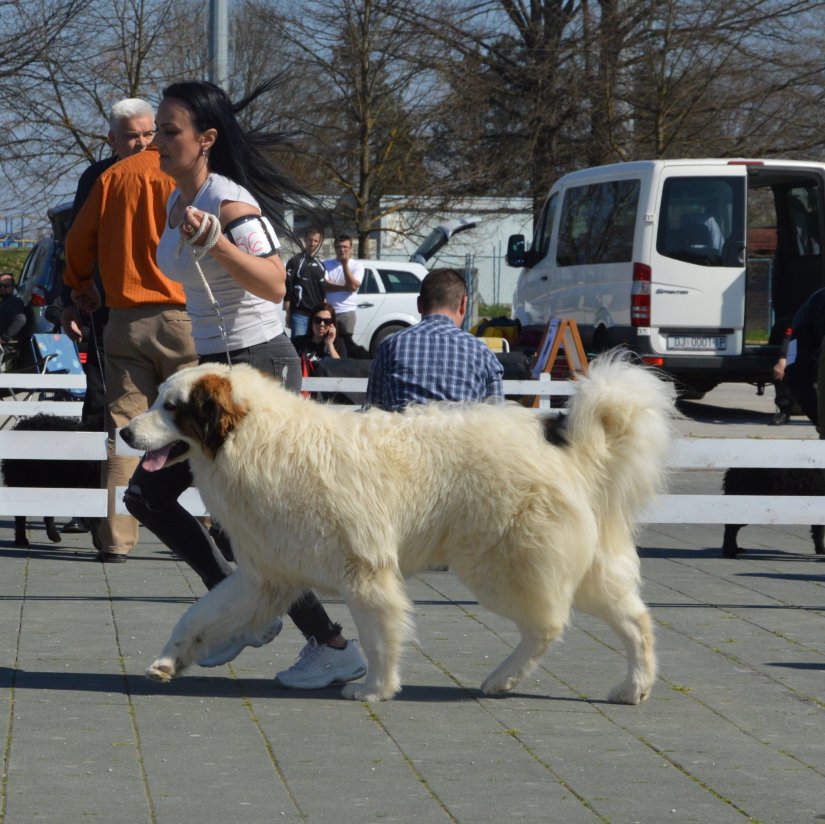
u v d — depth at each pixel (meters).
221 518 5.45
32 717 5.21
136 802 4.22
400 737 5.07
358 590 5.40
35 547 9.59
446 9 30.75
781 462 8.38
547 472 5.36
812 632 7.21
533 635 5.60
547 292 21.73
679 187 18.34
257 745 4.92
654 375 5.77
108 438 8.52
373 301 25.16
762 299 21.08
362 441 5.37
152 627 6.96
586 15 31.17
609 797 4.40
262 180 6.11
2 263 39.06
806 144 30.59
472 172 31.86
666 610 7.74
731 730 5.29
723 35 30.20
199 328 6.12
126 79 27.33
